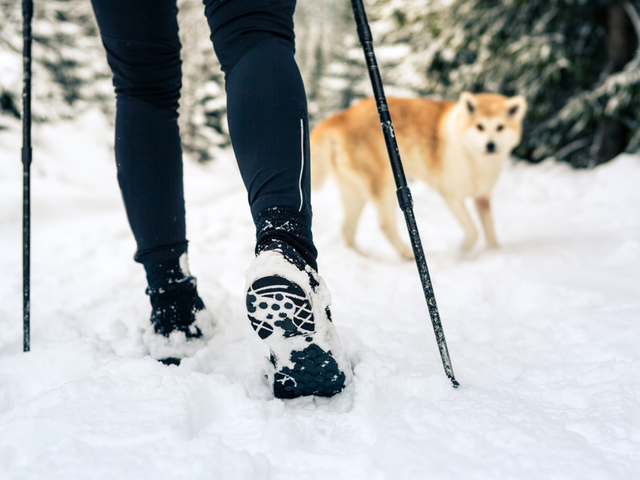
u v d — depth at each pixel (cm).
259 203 86
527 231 349
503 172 593
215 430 78
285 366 85
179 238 112
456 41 626
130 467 64
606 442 71
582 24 591
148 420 75
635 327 125
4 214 439
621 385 91
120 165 107
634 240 247
